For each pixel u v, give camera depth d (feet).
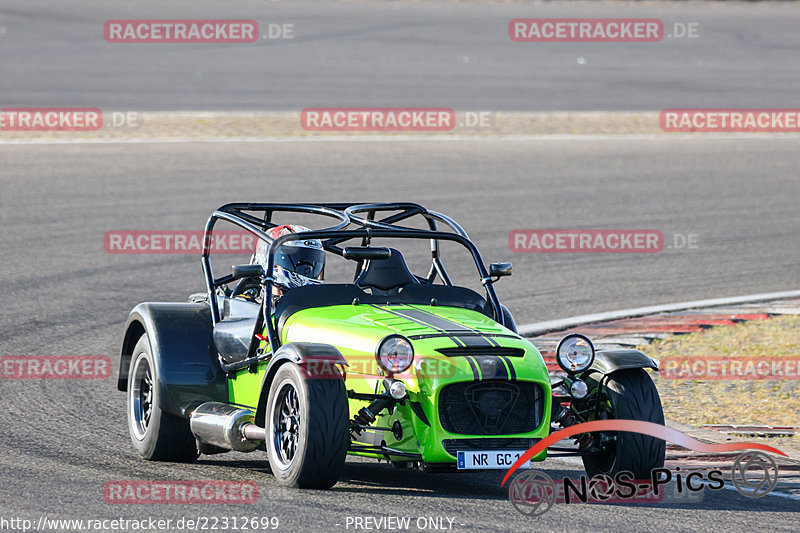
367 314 87.30
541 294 170.91
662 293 173.78
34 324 144.66
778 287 180.04
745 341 144.05
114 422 104.37
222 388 93.20
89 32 483.10
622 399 83.25
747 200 250.98
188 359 92.84
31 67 393.70
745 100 392.06
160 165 260.62
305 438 77.30
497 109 359.66
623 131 333.21
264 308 87.04
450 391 78.28
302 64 431.84
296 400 80.38
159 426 91.45
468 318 87.97
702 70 463.83
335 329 85.20
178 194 233.14
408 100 364.99
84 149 274.98
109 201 224.94
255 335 88.79
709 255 202.28
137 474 85.97
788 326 152.56
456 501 78.54
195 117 321.73
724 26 604.49
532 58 478.18
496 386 79.30
